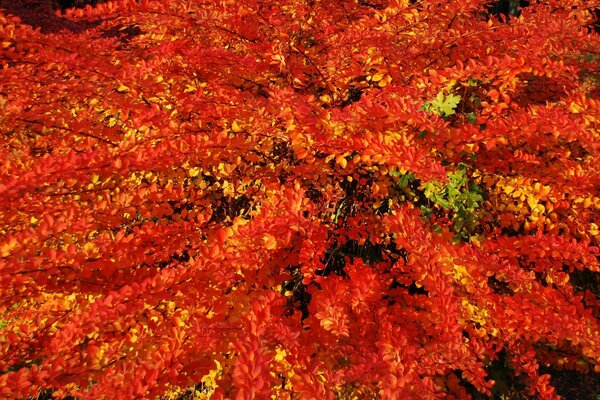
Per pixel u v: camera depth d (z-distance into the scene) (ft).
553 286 8.83
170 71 9.08
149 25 10.37
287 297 8.36
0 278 5.26
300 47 9.70
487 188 8.68
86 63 8.16
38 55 8.12
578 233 8.20
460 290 7.22
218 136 7.27
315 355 6.21
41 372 4.92
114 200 7.29
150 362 5.46
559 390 8.10
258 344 4.51
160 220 8.35
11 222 6.84
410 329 7.00
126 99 8.43
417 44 9.35
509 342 6.74
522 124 6.93
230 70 9.39
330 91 10.12
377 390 5.26
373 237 8.41
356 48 8.91
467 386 7.94
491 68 7.52
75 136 8.67
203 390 7.47
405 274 8.20
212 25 8.95
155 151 6.75
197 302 6.22
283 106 7.21
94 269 6.58
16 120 8.17
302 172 8.31
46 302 6.90
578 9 10.43
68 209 6.75
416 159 6.50
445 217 8.58
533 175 8.07
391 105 6.97
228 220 8.71
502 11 19.33
